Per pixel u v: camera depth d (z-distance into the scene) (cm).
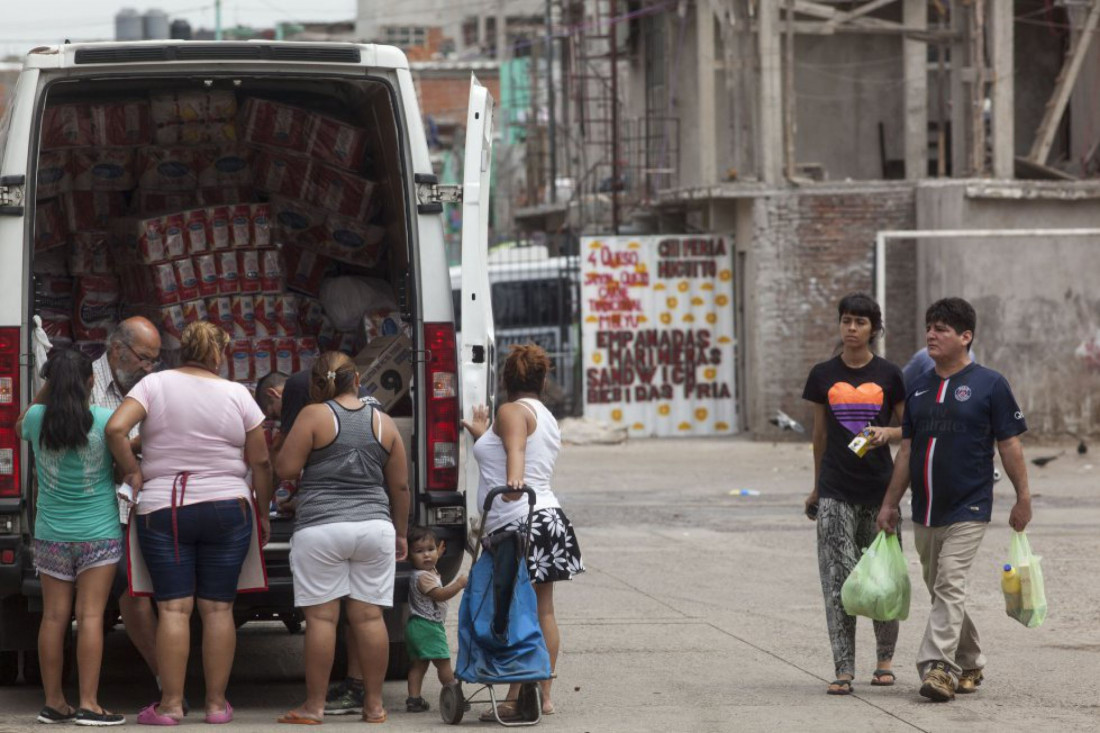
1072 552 1563
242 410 866
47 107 1116
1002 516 1867
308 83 1109
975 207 2786
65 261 1171
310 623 869
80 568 862
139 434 880
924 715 883
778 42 2906
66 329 1155
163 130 1155
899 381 977
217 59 919
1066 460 2550
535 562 873
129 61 909
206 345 876
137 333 937
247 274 1134
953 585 932
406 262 998
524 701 866
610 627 1195
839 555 965
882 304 2570
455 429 933
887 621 977
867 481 964
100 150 1170
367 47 936
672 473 2434
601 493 2167
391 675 1021
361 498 868
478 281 923
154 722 862
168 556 859
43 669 870
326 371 873
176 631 861
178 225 1116
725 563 1535
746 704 919
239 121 1163
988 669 1030
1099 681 988
